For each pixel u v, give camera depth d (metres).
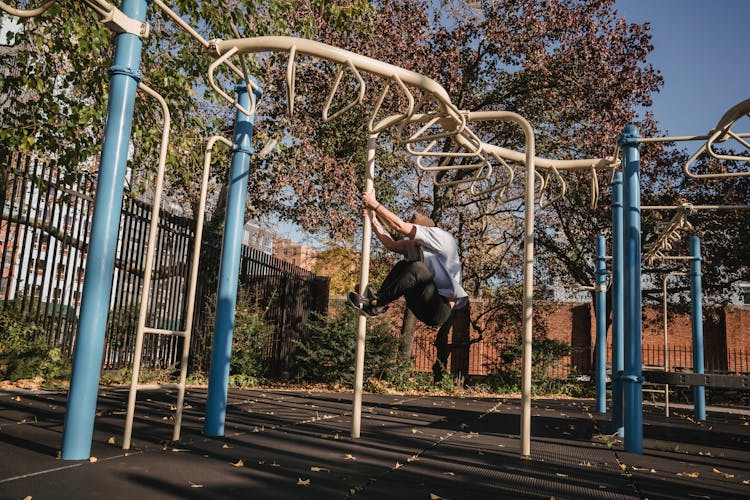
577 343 20.27
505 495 2.81
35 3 7.50
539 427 6.39
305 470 3.15
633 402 4.81
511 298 18.70
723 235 16.55
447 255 3.71
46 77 7.33
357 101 4.00
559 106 14.50
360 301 3.65
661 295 17.91
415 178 17.19
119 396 6.68
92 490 2.48
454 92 13.47
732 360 19.50
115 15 3.43
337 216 12.80
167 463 3.14
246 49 3.93
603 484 3.26
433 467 3.49
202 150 9.30
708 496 3.07
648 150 14.39
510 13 13.76
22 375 7.43
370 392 11.72
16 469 2.81
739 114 4.45
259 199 14.36
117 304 9.21
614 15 13.85
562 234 17.80
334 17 10.21
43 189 7.92
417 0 13.52
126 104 3.49
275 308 13.50
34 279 7.99
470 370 19.77
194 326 10.84
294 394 9.35
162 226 10.02
